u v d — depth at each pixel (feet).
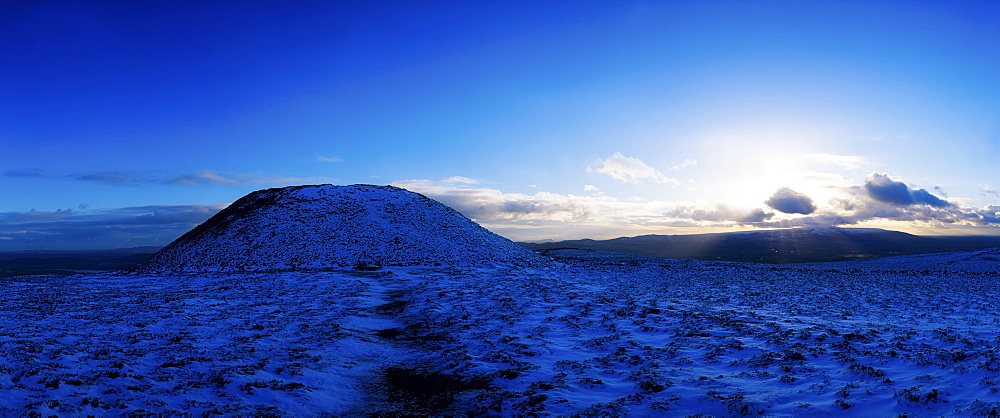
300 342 50.08
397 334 58.18
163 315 64.23
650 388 34.40
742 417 28.14
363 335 55.83
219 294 90.17
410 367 43.60
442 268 141.28
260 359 42.52
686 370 38.91
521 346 48.26
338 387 36.96
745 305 78.18
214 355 43.06
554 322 62.08
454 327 59.77
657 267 170.91
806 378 34.83
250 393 33.24
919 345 43.68
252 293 92.02
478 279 119.14
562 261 184.03
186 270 144.97
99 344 45.70
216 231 181.68
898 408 26.94
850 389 31.12
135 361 39.60
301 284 106.32
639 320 62.23
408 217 192.03
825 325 56.49
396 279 117.39
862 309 73.72
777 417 27.53
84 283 113.60
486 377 38.60
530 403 32.04
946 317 65.46
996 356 35.40
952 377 31.32
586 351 47.16
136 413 27.96
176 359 41.04
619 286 113.09
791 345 45.44
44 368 34.81
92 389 31.60
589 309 71.77
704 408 30.01
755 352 43.73
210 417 28.58
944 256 253.24
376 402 34.35
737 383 34.60
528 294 90.27
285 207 196.13
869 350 42.19
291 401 32.53
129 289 99.91
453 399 34.35
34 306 70.49
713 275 145.69
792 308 74.33
